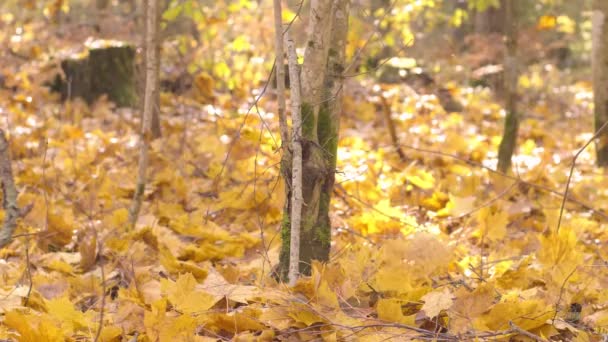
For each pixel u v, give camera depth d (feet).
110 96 34.76
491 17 44.45
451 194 19.10
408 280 10.89
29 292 11.02
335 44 12.26
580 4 57.21
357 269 11.82
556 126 37.37
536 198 21.38
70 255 14.33
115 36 42.55
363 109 33.78
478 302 10.14
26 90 34.47
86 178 20.89
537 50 39.88
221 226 17.31
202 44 32.42
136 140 26.45
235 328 10.16
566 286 11.83
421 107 37.17
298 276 11.00
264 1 31.94
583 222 17.01
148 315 9.34
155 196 19.75
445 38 43.96
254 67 33.71
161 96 31.99
